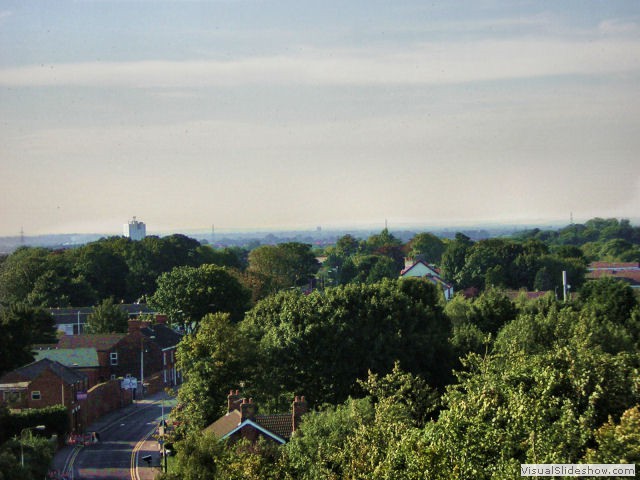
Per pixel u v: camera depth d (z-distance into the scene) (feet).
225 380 311.06
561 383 174.19
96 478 298.15
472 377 197.36
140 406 441.27
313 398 320.91
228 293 533.96
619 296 431.84
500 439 146.82
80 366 458.09
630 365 192.44
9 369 426.92
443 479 139.54
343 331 326.03
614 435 137.49
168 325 561.02
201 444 239.50
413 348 330.54
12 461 266.36
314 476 186.39
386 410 184.75
